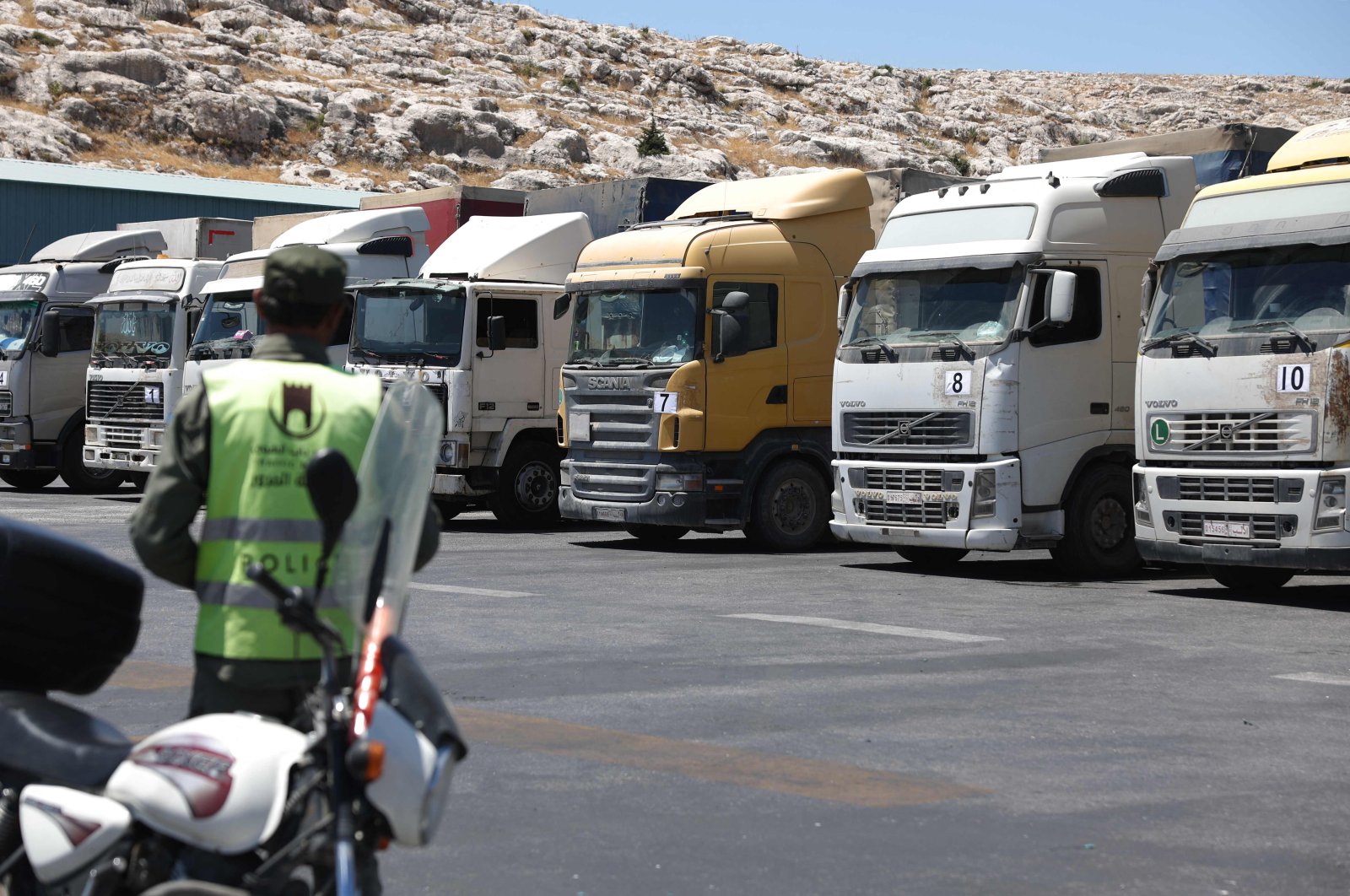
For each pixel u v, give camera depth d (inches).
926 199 1512.1
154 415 2255.2
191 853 358.0
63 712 412.5
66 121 7485.2
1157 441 1307.8
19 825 393.4
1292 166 1332.4
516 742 734.5
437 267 1963.6
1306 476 1205.1
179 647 1003.3
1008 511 1396.4
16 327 2475.4
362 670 352.2
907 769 690.2
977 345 1408.7
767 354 1690.5
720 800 635.5
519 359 1932.8
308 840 350.3
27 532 434.9
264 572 350.3
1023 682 904.3
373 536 359.9
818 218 1739.7
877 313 1494.8
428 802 352.8
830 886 524.7
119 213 3617.1
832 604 1250.0
